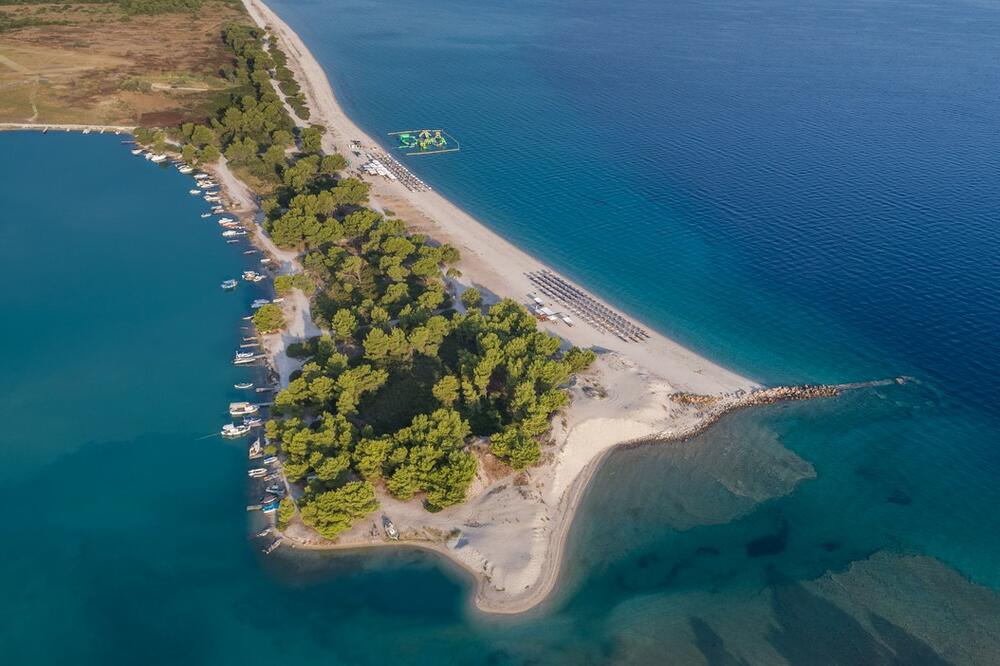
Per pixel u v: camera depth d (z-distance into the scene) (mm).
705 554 128875
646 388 162000
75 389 160625
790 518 136625
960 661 111250
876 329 188250
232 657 109062
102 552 124688
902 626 116562
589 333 183625
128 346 174750
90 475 139500
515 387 148375
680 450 151250
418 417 136500
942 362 177125
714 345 182250
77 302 190250
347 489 123250
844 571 126062
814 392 167250
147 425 151625
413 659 109562
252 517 131750
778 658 111688
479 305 186375
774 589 122625
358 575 121688
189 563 123062
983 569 127062
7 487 136375
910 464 148625
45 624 112875
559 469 141750
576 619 116688
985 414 161250
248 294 196000
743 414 160875
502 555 124562
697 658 111312
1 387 160625
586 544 129750
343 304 182625
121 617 114250
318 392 145250
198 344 176250
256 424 151125
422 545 126750
